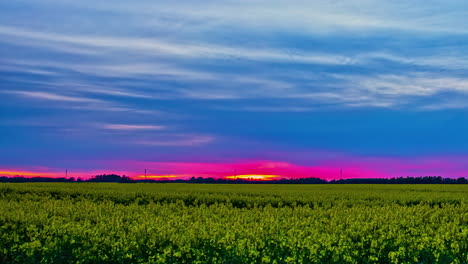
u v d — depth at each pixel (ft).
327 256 38.55
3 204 74.23
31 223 53.26
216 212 68.18
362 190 148.97
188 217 59.41
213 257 36.83
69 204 79.87
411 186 194.08
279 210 73.51
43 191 122.11
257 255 37.52
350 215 61.31
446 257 38.17
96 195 108.58
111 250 39.70
